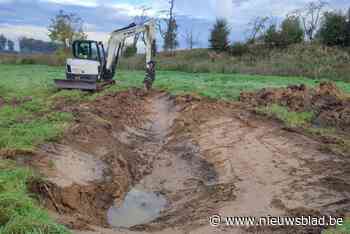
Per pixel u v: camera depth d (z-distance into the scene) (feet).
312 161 28.37
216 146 33.76
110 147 32.86
